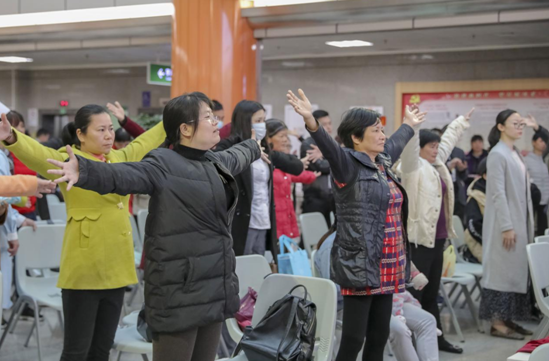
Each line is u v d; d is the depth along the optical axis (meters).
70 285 3.32
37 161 3.15
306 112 3.23
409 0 7.04
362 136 3.48
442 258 5.07
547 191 7.59
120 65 13.98
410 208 4.87
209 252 2.74
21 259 4.62
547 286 4.26
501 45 10.80
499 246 5.47
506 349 5.26
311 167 6.98
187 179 2.71
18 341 5.41
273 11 7.70
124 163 2.60
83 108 3.44
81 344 3.36
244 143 3.32
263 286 3.45
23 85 14.72
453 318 5.51
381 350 3.54
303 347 3.08
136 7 8.47
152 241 2.70
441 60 11.30
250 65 8.05
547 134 7.53
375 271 3.35
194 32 7.82
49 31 8.91
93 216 3.35
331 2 7.42
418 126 4.55
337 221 3.47
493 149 5.49
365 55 11.82
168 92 13.74
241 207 4.61
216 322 2.76
